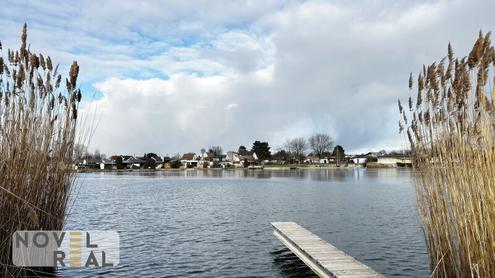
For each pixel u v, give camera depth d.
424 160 7.59
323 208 27.31
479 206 5.91
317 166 145.75
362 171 111.31
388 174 86.62
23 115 7.88
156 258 13.41
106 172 127.50
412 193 38.03
